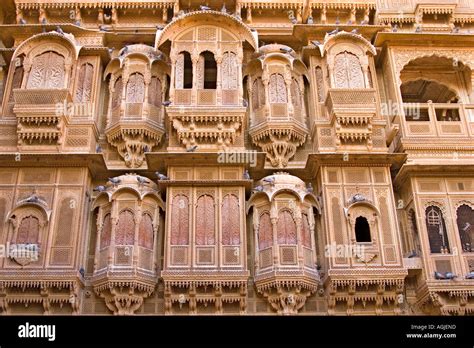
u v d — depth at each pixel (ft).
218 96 55.83
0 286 46.75
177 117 54.85
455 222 50.96
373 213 51.03
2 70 59.47
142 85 57.31
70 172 52.13
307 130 56.95
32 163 51.75
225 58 58.29
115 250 48.80
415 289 50.03
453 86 62.18
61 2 62.18
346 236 50.01
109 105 57.41
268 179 52.34
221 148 54.80
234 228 50.42
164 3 62.39
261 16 63.82
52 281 46.91
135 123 54.75
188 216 50.83
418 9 63.26
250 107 58.03
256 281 48.67
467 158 54.85
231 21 59.36
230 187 52.16
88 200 52.54
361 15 64.59
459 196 52.21
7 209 50.19
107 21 62.75
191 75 60.08
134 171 54.08
